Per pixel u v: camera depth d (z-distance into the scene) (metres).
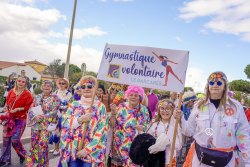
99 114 4.12
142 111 4.77
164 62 4.23
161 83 4.20
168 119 4.47
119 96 5.71
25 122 6.53
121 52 4.61
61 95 7.24
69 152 3.97
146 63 4.37
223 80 3.41
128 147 4.60
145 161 4.16
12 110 6.32
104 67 4.73
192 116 3.62
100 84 5.66
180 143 4.23
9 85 13.45
